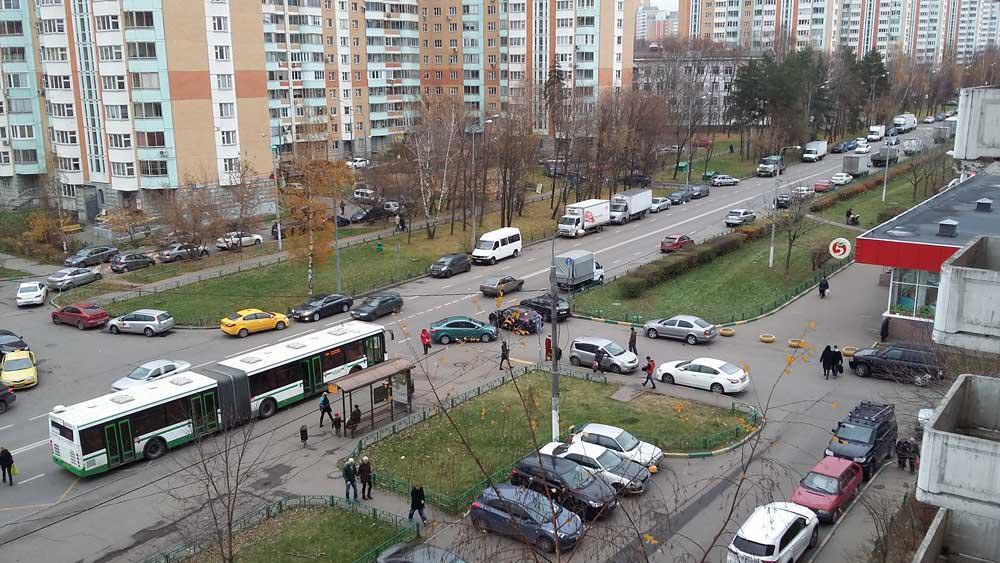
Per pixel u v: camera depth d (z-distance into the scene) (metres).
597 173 78.94
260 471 29.11
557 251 63.75
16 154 84.94
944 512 15.20
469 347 42.59
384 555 21.34
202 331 46.69
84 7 73.69
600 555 22.38
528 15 116.50
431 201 76.38
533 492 23.20
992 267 16.45
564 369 38.81
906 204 74.88
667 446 29.30
